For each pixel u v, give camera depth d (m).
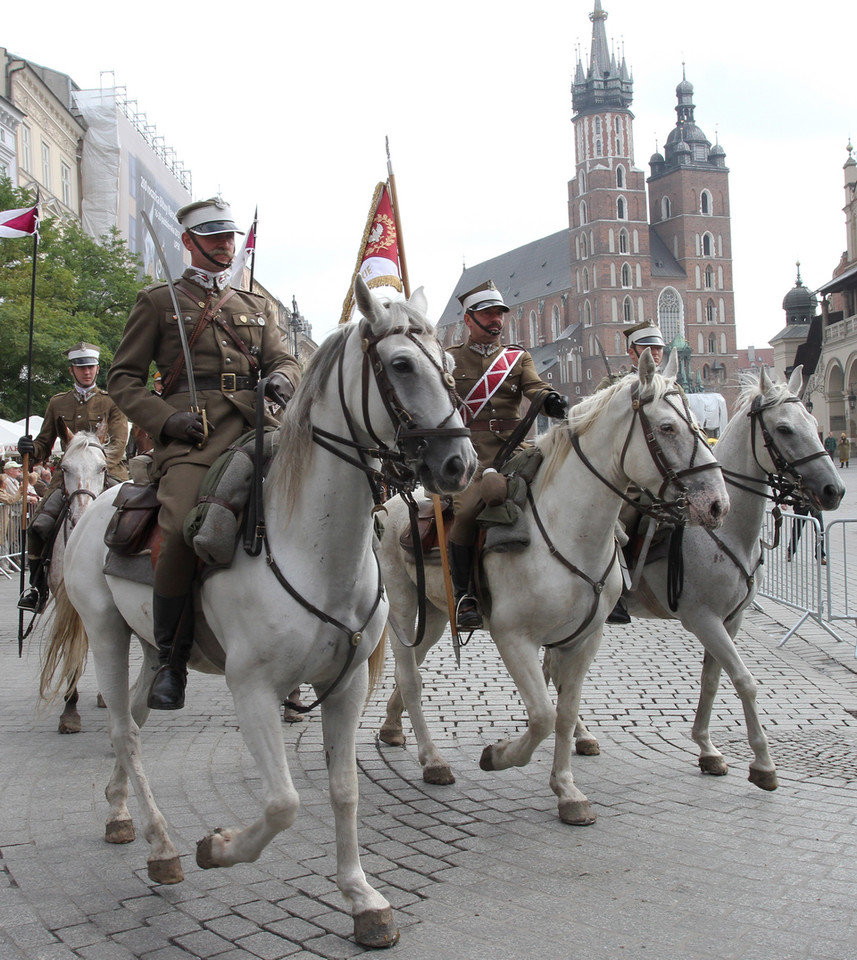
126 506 4.37
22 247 22.44
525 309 132.88
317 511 3.69
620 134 117.44
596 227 117.00
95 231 41.34
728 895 4.14
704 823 5.03
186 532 3.77
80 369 8.16
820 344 61.44
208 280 4.44
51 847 4.68
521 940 3.75
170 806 5.28
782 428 5.80
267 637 3.64
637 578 5.92
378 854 4.64
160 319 4.36
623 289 117.62
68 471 7.12
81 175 41.59
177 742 6.52
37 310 21.56
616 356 117.19
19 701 7.81
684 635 10.78
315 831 4.94
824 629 10.45
